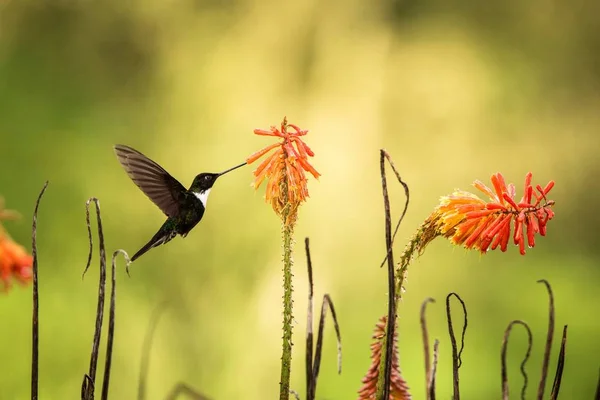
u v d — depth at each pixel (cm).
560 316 1997
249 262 2008
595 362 1853
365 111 2278
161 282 1930
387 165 2258
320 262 2058
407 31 2447
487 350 1911
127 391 1669
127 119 2181
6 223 1838
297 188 731
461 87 2394
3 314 1588
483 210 729
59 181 1941
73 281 1781
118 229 1944
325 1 2302
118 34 2258
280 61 2289
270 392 1834
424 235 732
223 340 1875
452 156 2359
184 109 2217
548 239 2322
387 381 721
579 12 2519
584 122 2464
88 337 1664
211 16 2303
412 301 2064
